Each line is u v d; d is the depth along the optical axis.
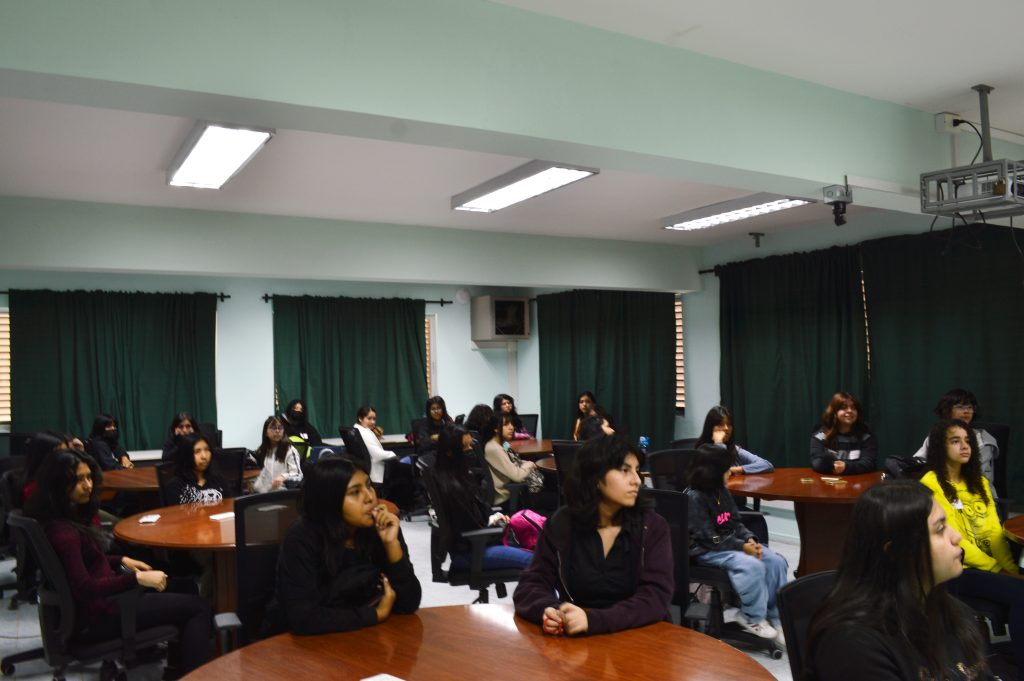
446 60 2.78
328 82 2.54
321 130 2.80
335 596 2.21
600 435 2.36
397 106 2.66
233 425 8.23
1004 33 3.24
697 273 8.25
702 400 8.33
